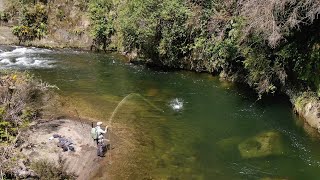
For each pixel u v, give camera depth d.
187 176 11.63
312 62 14.34
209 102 16.70
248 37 15.55
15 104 14.35
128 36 22.05
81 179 11.41
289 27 13.91
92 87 18.55
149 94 17.66
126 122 14.96
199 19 19.38
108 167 12.05
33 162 11.43
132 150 13.00
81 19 25.78
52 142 13.16
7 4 26.70
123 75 20.20
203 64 20.05
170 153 12.86
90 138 13.64
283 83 15.59
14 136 12.96
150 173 11.77
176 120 15.14
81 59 23.06
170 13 19.66
